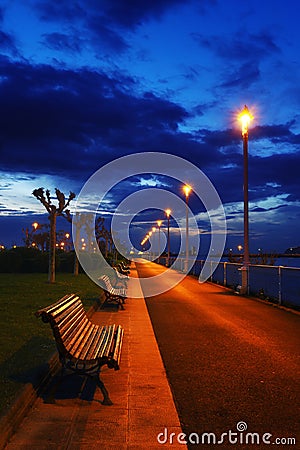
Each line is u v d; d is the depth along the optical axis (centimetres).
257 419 528
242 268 2080
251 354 855
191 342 970
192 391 627
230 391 629
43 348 795
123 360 803
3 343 839
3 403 499
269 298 1778
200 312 1459
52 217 2306
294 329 1136
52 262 2306
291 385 657
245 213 2117
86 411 546
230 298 1908
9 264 3466
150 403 577
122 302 1705
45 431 482
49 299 1563
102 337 762
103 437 472
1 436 434
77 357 614
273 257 3344
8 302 1465
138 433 485
